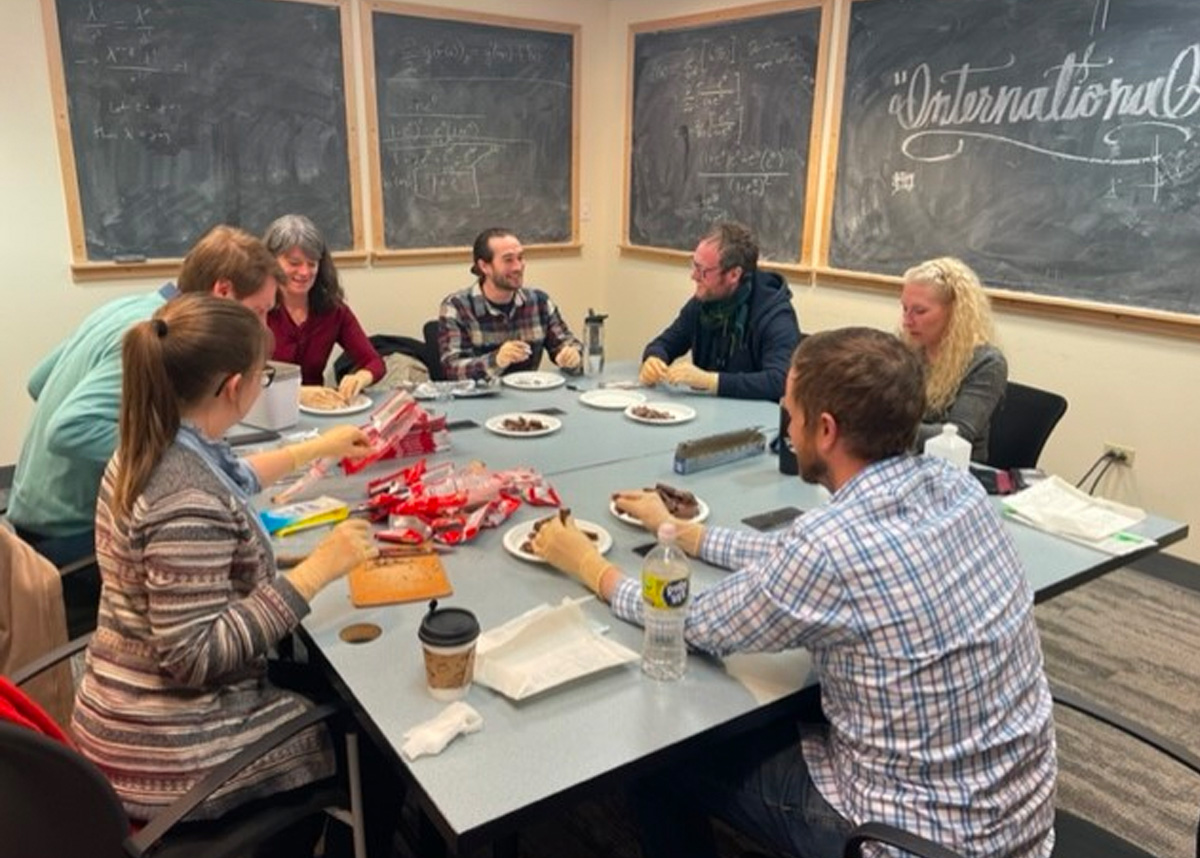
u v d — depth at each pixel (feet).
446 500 5.55
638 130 16.22
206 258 5.97
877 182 12.50
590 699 3.76
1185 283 9.60
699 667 4.05
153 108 12.27
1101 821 6.26
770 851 4.26
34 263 11.96
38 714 3.57
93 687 4.07
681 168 15.52
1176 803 6.44
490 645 3.99
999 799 3.56
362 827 4.32
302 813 4.13
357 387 8.60
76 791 3.24
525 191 16.02
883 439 3.75
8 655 4.90
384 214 14.55
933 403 7.88
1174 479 10.06
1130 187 9.85
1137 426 10.28
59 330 12.34
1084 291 10.48
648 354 10.04
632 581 4.47
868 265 12.85
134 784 3.95
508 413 8.28
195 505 3.82
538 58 15.52
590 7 15.93
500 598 4.62
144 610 3.94
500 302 10.32
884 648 3.50
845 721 3.73
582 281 17.38
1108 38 9.76
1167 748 4.10
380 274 14.80
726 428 7.88
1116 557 5.34
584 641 4.11
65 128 11.74
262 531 4.43
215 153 12.89
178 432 3.99
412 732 3.47
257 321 4.22
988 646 3.58
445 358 10.04
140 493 3.82
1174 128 9.38
